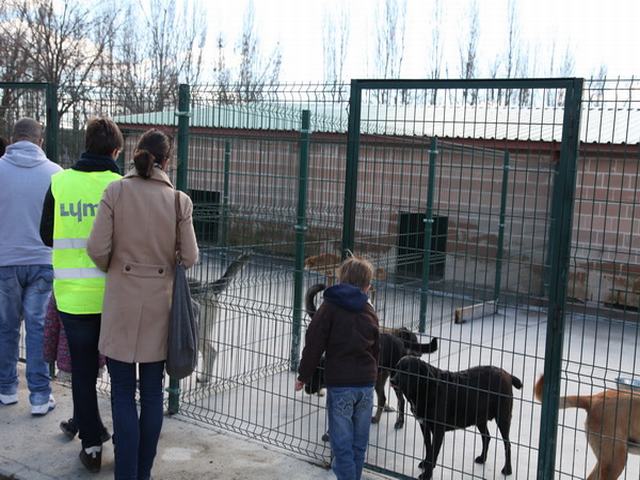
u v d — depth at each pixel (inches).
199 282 223.9
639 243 307.0
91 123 163.8
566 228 142.1
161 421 152.7
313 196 276.2
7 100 254.4
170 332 146.9
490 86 150.6
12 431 187.8
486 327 345.1
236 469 169.9
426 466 167.0
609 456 153.5
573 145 140.7
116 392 148.6
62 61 849.5
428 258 302.2
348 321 145.7
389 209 295.9
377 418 217.3
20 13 828.0
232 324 244.5
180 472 167.2
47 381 199.9
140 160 145.8
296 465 173.2
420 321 305.7
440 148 302.2
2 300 197.9
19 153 194.7
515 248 393.1
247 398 227.1
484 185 389.7
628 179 312.3
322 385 191.6
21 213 193.8
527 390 247.1
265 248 249.3
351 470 144.5
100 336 147.8
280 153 279.9
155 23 1067.9
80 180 159.0
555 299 144.9
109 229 143.4
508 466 175.8
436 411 166.9
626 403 152.1
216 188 249.4
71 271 156.2
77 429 182.7
